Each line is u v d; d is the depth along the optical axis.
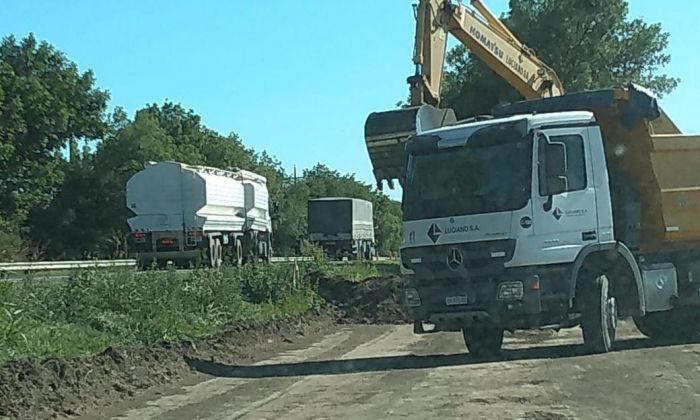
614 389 11.41
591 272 14.91
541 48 49.88
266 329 19.66
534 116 14.48
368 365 15.03
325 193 107.00
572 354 14.91
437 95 19.16
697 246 16.81
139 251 38.53
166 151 74.06
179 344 16.06
